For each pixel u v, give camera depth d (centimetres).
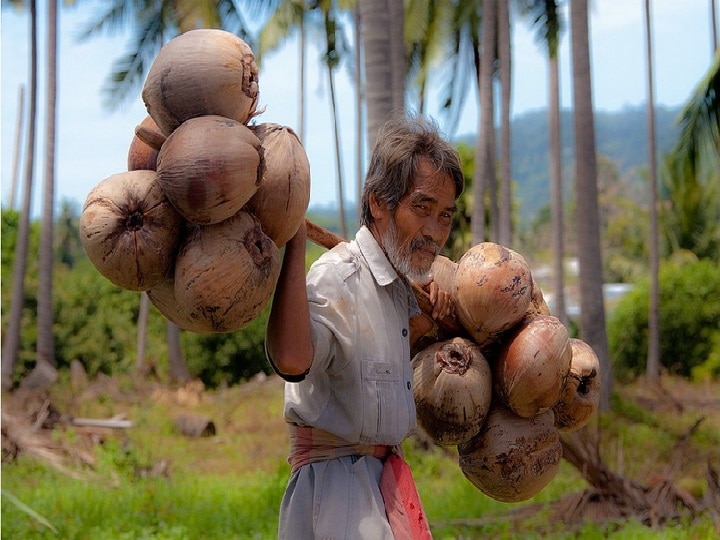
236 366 2302
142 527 760
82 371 2047
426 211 273
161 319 2514
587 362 309
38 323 1961
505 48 1823
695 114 1459
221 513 810
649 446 1253
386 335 272
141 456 1166
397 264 271
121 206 229
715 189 3036
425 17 2188
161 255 230
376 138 282
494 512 802
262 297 234
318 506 265
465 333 298
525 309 290
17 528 706
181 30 1953
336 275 268
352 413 265
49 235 1983
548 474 298
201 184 220
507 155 1806
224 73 232
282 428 1551
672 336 2486
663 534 704
